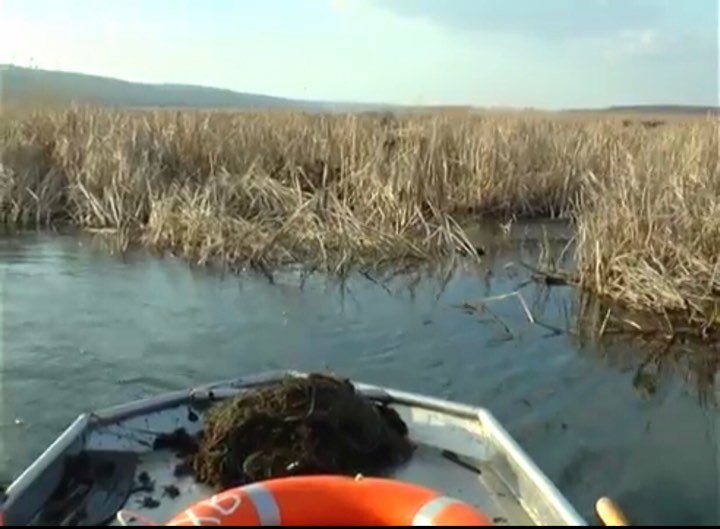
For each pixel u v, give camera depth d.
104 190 12.94
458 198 13.89
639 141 15.35
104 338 7.52
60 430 5.70
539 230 12.97
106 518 3.74
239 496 3.31
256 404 4.28
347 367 6.86
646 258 8.72
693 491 4.84
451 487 4.06
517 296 8.99
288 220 10.97
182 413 4.68
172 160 13.66
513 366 6.91
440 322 8.08
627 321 8.00
